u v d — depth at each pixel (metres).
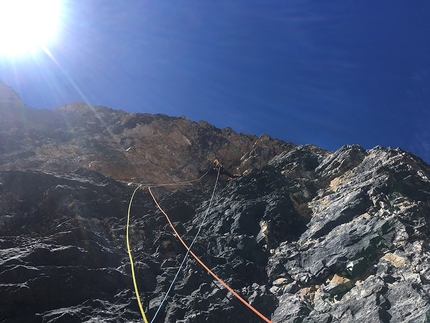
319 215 10.73
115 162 15.57
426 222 8.47
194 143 19.91
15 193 10.59
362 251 8.28
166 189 14.71
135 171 15.66
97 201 11.25
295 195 12.27
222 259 9.49
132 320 7.02
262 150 18.28
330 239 9.23
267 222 10.69
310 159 14.97
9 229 9.23
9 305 6.39
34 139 16.75
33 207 10.34
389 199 9.72
